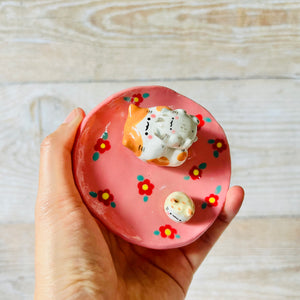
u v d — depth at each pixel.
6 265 0.37
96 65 0.38
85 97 0.37
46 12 0.37
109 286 0.27
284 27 0.38
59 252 0.26
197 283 0.38
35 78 0.37
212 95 0.38
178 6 0.38
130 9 0.38
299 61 0.38
